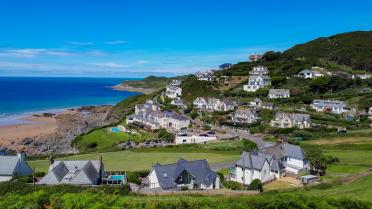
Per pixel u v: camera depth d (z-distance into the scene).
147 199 51.06
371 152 92.50
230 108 165.12
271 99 171.25
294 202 42.00
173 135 127.56
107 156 98.69
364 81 183.62
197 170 69.94
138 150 105.88
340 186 61.19
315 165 76.44
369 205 42.22
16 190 61.38
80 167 70.62
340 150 95.62
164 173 67.50
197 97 192.38
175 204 42.91
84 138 134.38
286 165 81.38
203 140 120.06
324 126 127.88
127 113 190.62
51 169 69.31
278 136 119.69
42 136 143.12
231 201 44.62
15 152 115.75
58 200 41.16
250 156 76.12
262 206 42.31
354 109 146.62
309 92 177.38
